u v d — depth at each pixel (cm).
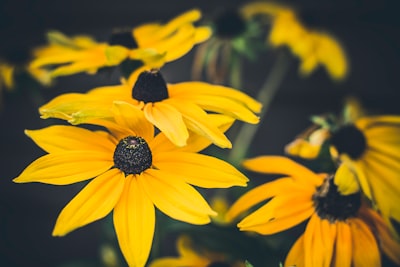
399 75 54
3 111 63
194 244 36
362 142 33
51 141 29
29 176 28
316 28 47
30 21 60
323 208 30
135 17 58
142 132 29
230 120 29
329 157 32
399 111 55
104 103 29
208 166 28
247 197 31
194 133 29
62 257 65
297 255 30
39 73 42
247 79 57
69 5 59
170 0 56
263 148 58
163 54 30
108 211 28
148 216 28
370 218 31
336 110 56
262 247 34
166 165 29
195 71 56
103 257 40
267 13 47
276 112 58
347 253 29
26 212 65
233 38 42
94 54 33
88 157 29
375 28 54
